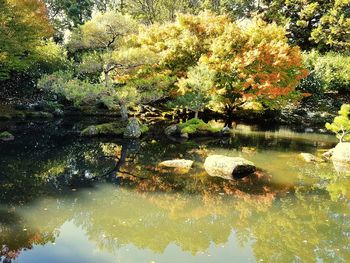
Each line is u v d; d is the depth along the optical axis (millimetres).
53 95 28641
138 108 28031
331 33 36281
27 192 11344
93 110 28234
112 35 19594
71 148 17594
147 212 10125
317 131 24375
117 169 14242
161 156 16406
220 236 8812
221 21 26844
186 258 7691
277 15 39000
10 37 22094
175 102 22797
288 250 8180
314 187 12516
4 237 8320
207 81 21375
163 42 25266
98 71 20547
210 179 13148
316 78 32375
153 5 42312
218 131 21844
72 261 7445
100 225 9203
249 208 10570
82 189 11828
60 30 38656
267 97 24578
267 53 23359
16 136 19734
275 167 14891
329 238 8805
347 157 15898
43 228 8852
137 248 8094
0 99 27500
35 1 24766
